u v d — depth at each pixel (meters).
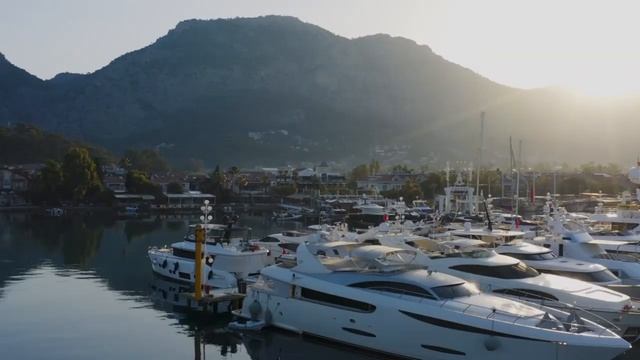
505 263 31.33
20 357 27.08
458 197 80.94
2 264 54.41
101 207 141.00
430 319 25.42
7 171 159.38
